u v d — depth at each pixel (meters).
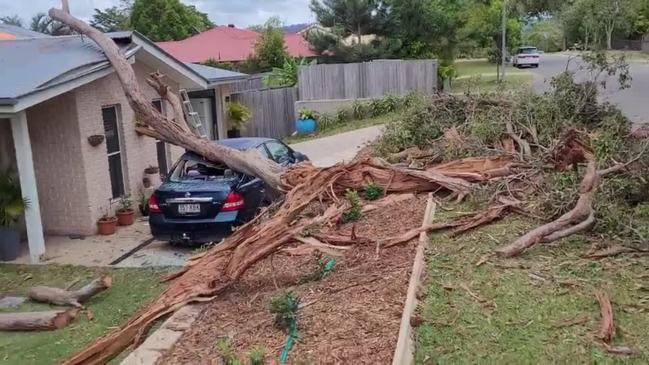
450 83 24.81
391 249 6.36
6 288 7.46
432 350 4.14
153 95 12.35
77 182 9.82
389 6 27.59
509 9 37.12
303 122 21.31
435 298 4.97
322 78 22.73
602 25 24.36
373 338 4.33
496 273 5.48
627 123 9.38
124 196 10.77
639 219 6.83
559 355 3.98
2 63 9.70
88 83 9.76
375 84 23.08
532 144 9.31
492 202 7.65
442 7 31.91
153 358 4.39
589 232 6.37
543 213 7.06
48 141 9.76
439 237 6.62
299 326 4.63
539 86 21.19
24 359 5.45
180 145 8.77
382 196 8.66
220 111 17.77
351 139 18.39
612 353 3.98
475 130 9.95
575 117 9.71
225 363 4.18
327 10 27.67
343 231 7.17
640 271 5.39
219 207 8.50
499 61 33.16
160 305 5.39
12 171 9.11
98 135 10.06
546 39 53.94
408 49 28.34
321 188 7.99
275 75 24.56
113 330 5.79
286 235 6.00
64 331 6.05
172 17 46.06
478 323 4.50
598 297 4.79
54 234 10.02
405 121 11.43
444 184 8.42
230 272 5.80
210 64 29.62
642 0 30.36
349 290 5.30
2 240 8.55
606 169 7.29
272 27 35.09
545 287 5.11
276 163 9.09
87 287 6.82
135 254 8.72
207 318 5.11
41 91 8.37
